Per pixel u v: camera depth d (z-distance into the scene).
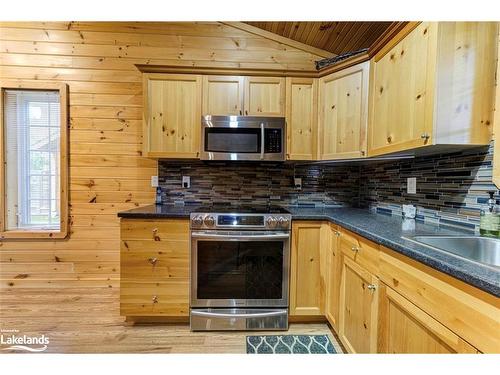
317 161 2.43
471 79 1.29
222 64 2.70
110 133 2.71
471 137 1.31
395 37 1.60
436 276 0.94
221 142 2.31
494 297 0.74
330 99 2.28
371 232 1.42
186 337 1.97
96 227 2.73
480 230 1.35
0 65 2.62
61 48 2.65
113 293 2.62
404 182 2.05
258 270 2.08
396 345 1.18
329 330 2.08
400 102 1.56
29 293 2.60
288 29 2.56
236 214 2.05
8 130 2.67
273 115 2.36
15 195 2.71
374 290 1.36
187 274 2.08
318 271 2.11
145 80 2.32
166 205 2.62
